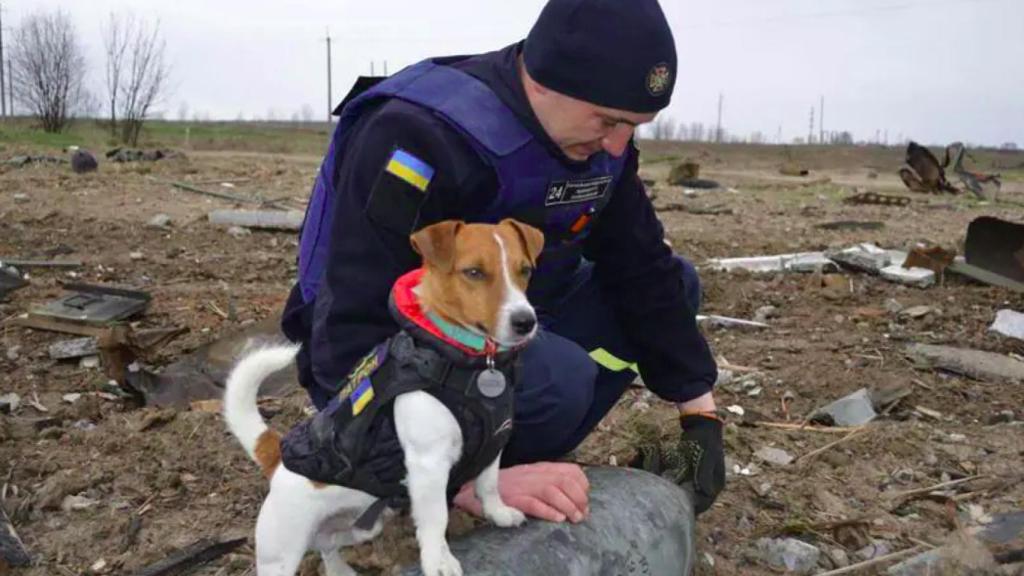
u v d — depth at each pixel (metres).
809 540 3.78
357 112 3.12
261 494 4.04
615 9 2.79
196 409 4.84
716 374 3.86
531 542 2.85
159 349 5.89
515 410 3.26
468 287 2.57
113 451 4.38
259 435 3.03
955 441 4.71
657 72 2.84
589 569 2.86
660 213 14.82
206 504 3.96
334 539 2.98
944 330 6.79
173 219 11.64
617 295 3.75
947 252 8.40
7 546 3.53
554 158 2.99
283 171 21.25
